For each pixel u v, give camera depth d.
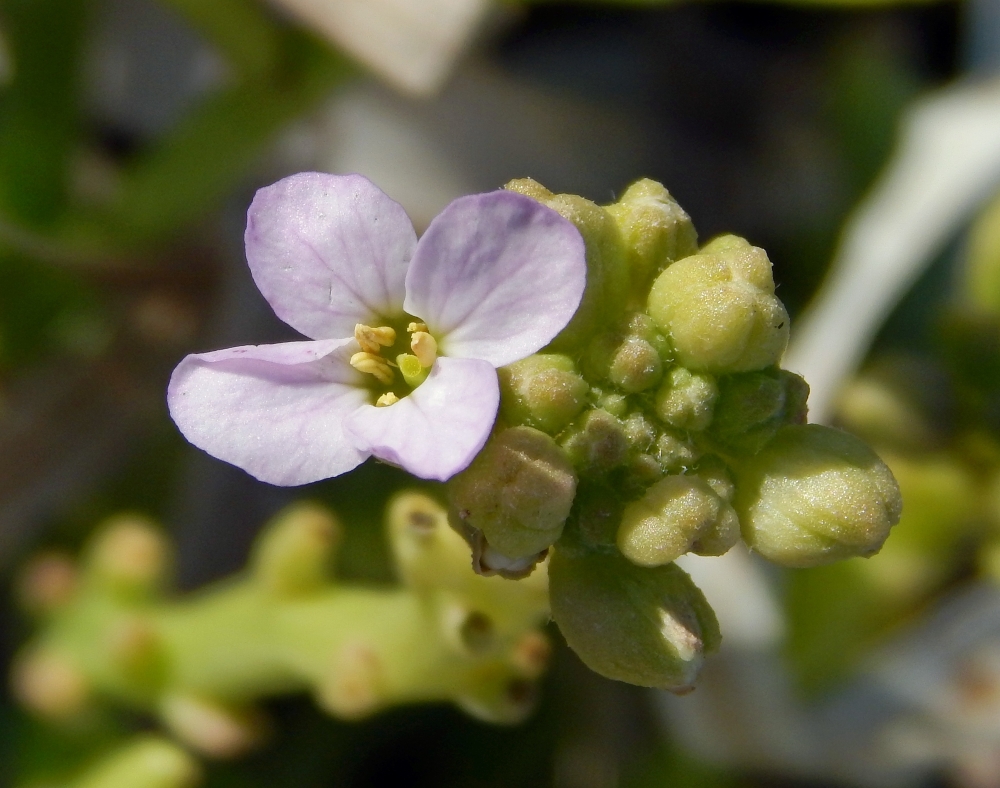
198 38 0.11
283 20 0.10
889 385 0.10
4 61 0.11
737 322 0.08
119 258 0.11
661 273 0.08
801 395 0.08
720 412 0.08
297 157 0.11
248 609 0.09
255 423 0.08
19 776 0.10
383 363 0.08
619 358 0.08
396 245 0.08
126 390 0.11
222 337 0.11
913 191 0.10
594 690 0.11
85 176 0.12
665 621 0.08
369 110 0.11
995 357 0.10
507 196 0.08
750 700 0.10
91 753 0.10
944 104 0.11
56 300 0.11
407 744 0.11
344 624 0.09
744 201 0.11
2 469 0.11
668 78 0.11
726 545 0.08
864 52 0.11
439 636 0.09
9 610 0.11
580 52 0.11
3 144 0.10
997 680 0.10
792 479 0.08
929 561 0.10
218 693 0.10
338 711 0.09
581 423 0.08
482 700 0.09
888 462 0.10
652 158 0.11
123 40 0.11
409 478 0.11
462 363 0.08
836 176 0.11
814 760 0.10
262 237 0.08
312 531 0.09
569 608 0.08
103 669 0.10
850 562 0.10
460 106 0.11
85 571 0.10
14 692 0.11
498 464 0.08
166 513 0.11
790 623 0.10
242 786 0.10
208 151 0.10
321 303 0.08
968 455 0.10
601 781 0.11
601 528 0.08
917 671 0.10
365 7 0.10
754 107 0.11
